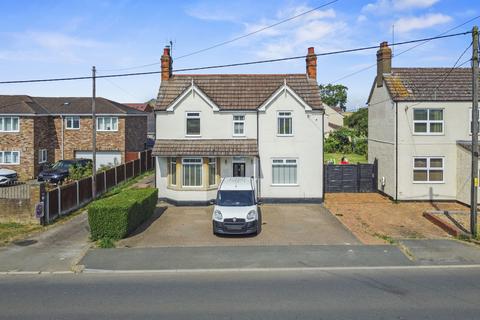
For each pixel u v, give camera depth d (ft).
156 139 92.79
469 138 92.48
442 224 71.10
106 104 148.36
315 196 93.09
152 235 66.44
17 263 51.93
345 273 47.39
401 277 45.73
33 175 130.62
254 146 90.84
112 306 37.11
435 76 97.19
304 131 92.43
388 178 97.45
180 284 43.68
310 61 98.53
